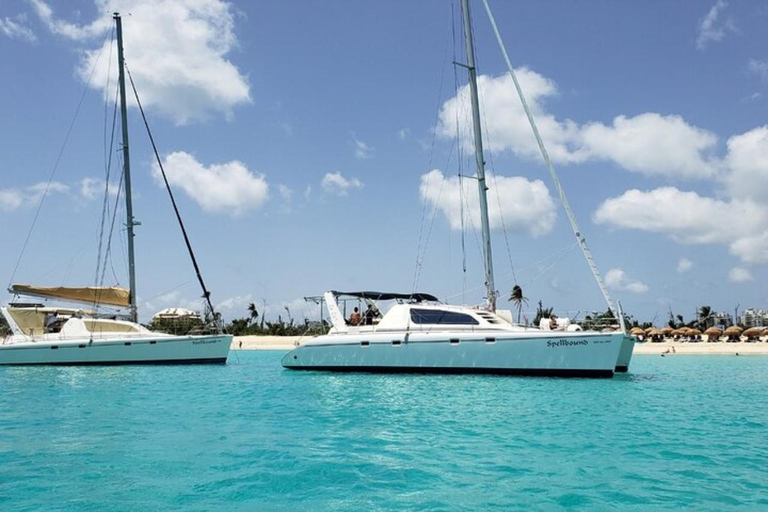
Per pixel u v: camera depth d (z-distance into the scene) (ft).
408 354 58.85
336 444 27.30
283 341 180.86
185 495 19.38
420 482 20.83
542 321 59.52
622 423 32.86
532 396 43.93
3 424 33.27
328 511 17.72
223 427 32.07
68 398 45.57
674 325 246.68
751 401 44.16
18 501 18.78
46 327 83.51
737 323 252.83
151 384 56.80
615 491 19.75
